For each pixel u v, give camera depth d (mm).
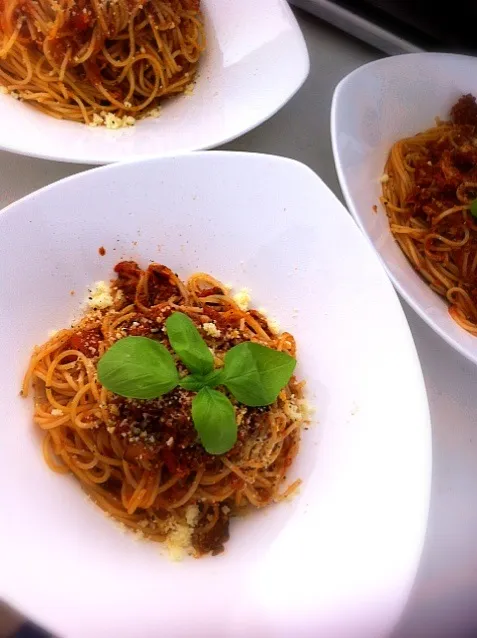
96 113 331
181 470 233
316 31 372
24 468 225
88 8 325
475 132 361
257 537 235
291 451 251
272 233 274
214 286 279
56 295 255
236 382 218
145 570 219
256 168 269
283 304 273
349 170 305
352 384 251
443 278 323
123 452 239
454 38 369
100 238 261
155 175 261
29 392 242
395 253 319
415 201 338
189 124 321
